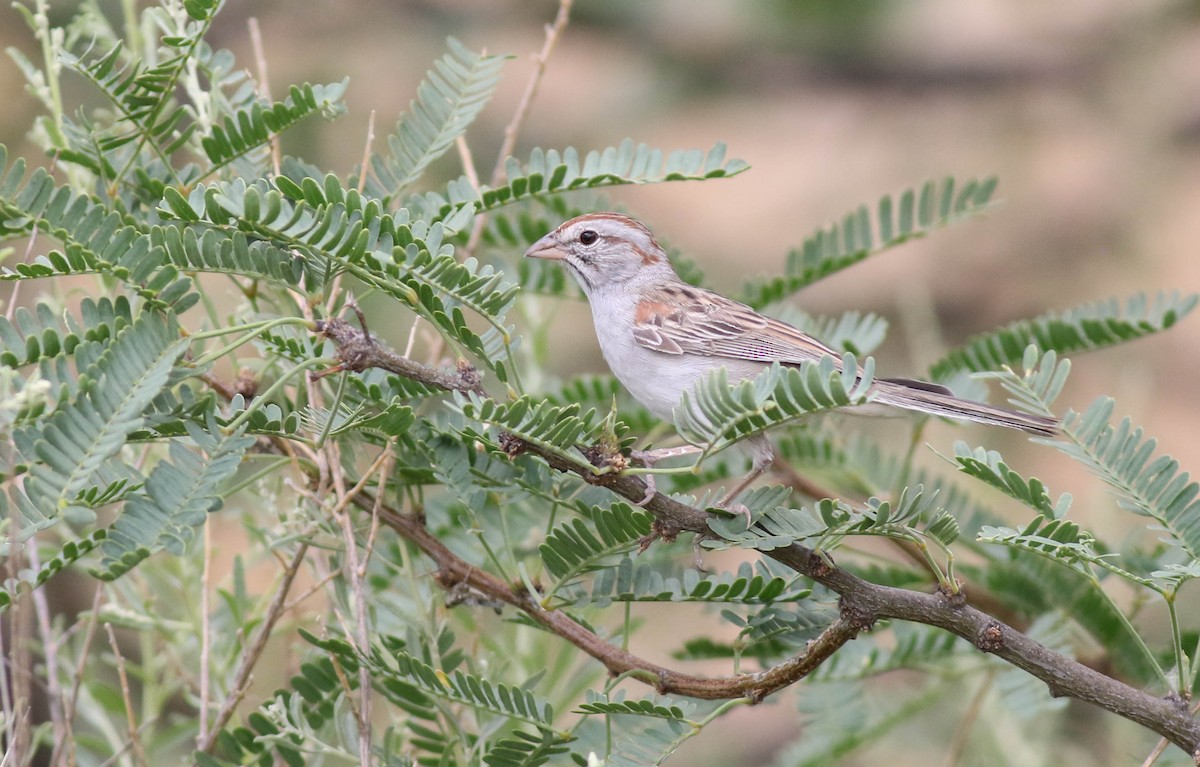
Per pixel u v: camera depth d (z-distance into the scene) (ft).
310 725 24.80
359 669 23.30
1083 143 61.67
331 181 20.38
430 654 23.86
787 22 58.39
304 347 21.90
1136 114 61.77
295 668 29.40
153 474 18.80
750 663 30.94
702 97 58.39
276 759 24.07
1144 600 30.12
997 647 20.65
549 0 56.18
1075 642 31.24
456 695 22.07
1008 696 27.96
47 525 17.61
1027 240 59.26
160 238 19.85
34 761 33.86
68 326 19.44
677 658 29.09
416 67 48.93
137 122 23.50
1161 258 58.65
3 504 19.72
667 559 27.91
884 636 35.24
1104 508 33.68
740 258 57.06
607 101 56.49
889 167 60.13
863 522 20.07
